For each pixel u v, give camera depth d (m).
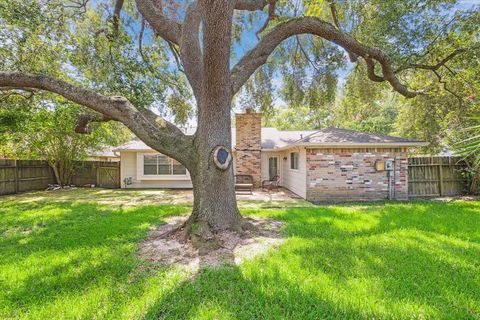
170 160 13.73
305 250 3.94
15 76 4.71
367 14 7.77
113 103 4.78
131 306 2.52
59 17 7.29
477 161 1.90
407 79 10.52
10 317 2.41
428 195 10.43
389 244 4.20
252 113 13.41
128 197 10.63
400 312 2.35
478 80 7.92
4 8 6.25
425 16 7.24
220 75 4.56
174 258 3.80
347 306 2.45
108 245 4.45
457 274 3.12
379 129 22.36
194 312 2.41
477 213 6.60
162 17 5.88
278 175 14.36
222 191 4.89
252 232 4.92
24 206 8.46
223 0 4.05
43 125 11.09
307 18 5.70
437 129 10.30
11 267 3.54
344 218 6.14
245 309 2.46
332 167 9.47
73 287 2.96
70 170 14.16
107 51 7.91
